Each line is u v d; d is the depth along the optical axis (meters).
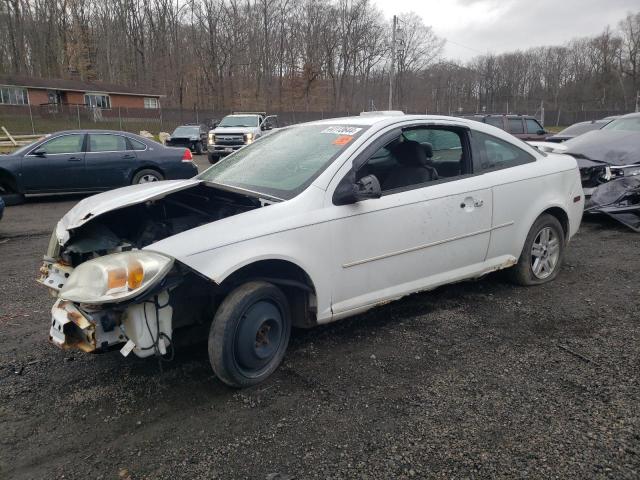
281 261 3.31
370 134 3.82
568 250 6.43
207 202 4.09
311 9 59.03
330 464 2.56
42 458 2.62
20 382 3.35
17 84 42.28
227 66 57.38
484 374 3.39
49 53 57.38
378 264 3.74
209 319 3.45
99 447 2.71
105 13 58.09
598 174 7.89
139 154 11.07
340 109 60.56
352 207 3.57
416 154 4.20
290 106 59.47
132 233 3.94
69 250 3.46
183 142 26.42
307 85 59.53
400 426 2.85
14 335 4.05
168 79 57.44
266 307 3.28
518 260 4.86
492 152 4.58
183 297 3.20
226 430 2.83
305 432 2.81
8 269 5.84
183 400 3.13
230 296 3.15
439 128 4.26
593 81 68.69
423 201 3.93
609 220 8.08
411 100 64.44
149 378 3.38
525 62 68.62
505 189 4.49
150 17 56.88
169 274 2.96
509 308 4.50
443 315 4.35
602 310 4.46
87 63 57.44
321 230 3.42
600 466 2.51
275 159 4.01
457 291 4.91
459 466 2.54
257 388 3.25
